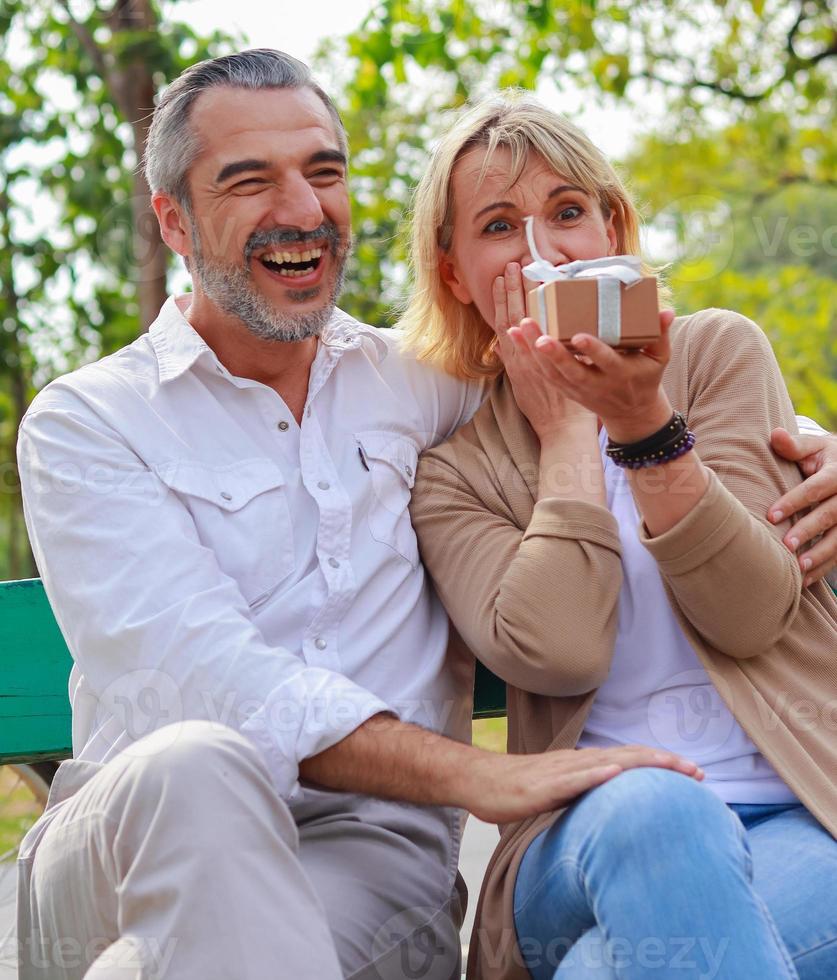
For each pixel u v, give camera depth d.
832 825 1.50
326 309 1.77
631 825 1.26
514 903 1.50
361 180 6.38
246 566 1.68
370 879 1.56
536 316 1.46
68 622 1.63
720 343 1.80
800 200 9.34
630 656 1.67
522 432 1.81
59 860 1.42
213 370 1.75
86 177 6.35
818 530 1.64
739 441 1.70
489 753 1.44
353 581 1.70
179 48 5.41
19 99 6.76
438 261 1.91
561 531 1.62
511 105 1.84
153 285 4.70
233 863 1.24
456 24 6.11
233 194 1.72
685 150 9.10
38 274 6.90
